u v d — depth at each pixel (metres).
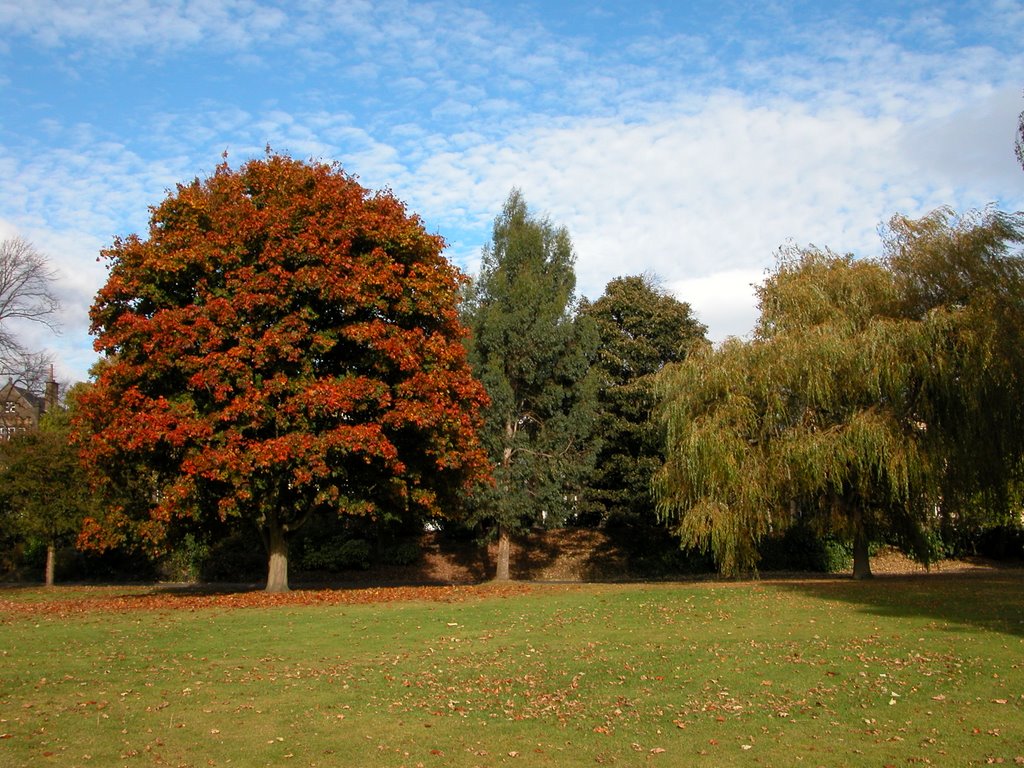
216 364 19.62
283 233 20.59
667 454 25.83
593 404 33.31
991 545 38.91
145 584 33.78
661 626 15.84
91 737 8.41
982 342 20.02
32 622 16.69
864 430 21.52
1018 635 13.86
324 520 38.22
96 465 21.77
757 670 11.68
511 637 14.72
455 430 22.88
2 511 31.25
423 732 8.73
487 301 33.28
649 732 8.74
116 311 21.53
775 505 24.22
